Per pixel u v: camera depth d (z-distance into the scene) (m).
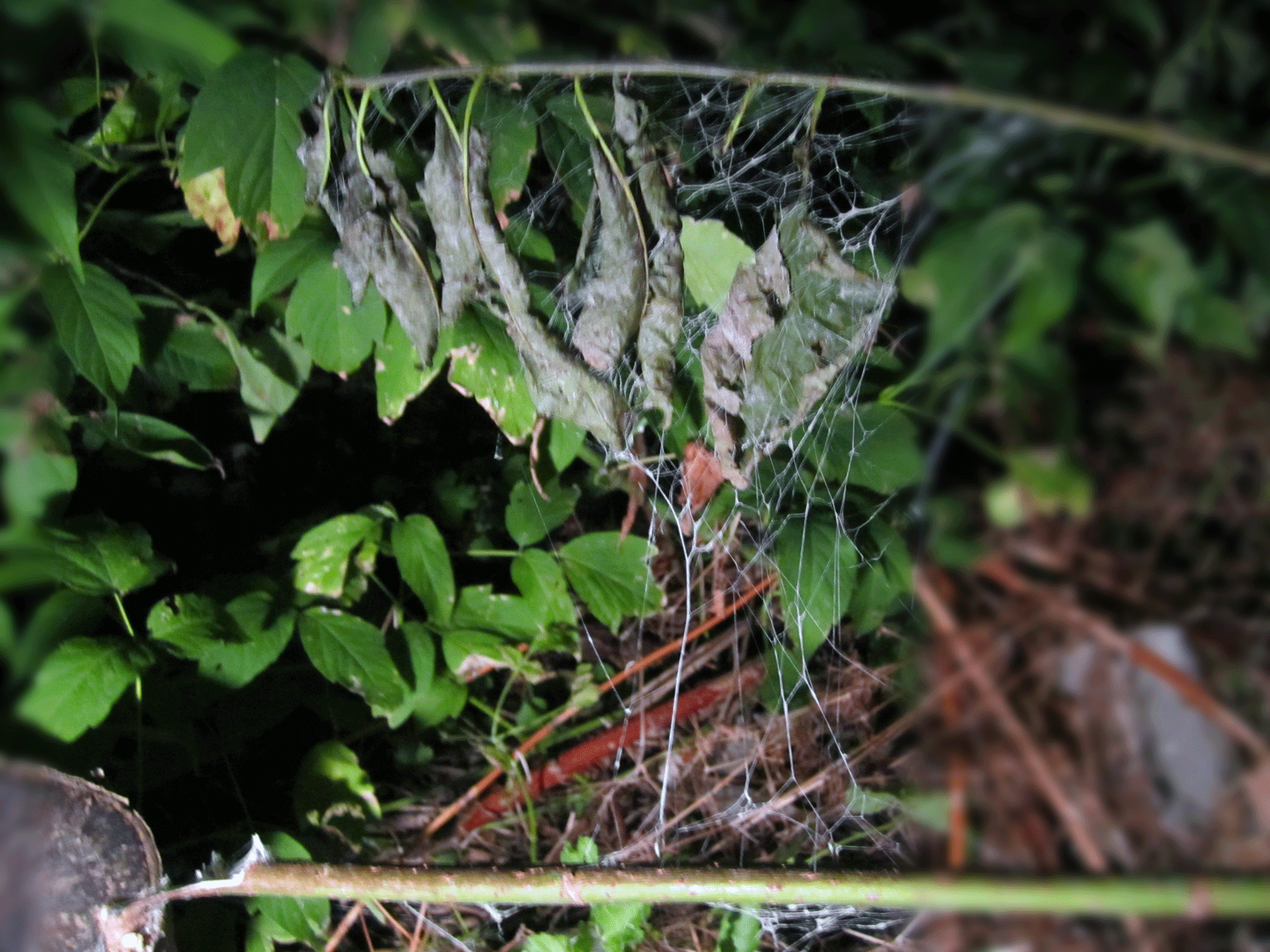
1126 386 1.25
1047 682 1.26
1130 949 1.18
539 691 1.25
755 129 1.11
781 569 1.14
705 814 1.22
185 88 1.08
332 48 1.00
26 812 1.03
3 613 1.05
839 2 1.04
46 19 0.98
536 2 1.01
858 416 1.15
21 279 1.03
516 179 1.06
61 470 1.07
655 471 1.18
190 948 1.07
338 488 1.25
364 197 1.03
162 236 1.13
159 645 1.09
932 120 1.10
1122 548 1.28
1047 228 1.10
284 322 1.13
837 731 1.25
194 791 1.17
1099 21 1.06
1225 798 1.21
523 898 1.05
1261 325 1.14
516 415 1.08
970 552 1.28
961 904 1.04
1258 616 1.26
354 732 1.17
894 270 1.12
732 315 1.04
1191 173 1.09
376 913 1.13
